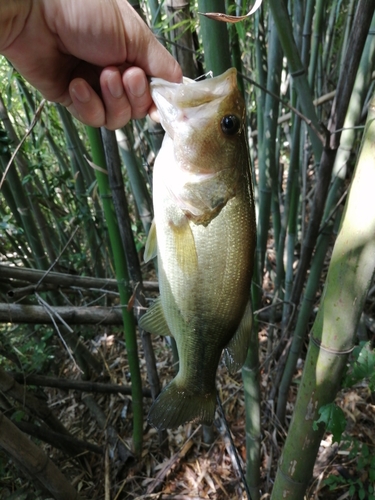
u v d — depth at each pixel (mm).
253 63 734
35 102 720
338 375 287
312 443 316
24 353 699
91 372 782
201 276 267
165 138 265
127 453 632
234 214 262
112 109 267
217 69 281
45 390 791
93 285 602
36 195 678
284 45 340
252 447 508
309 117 368
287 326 574
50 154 951
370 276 250
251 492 546
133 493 596
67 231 936
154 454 637
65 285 579
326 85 761
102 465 641
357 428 582
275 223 646
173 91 249
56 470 474
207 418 305
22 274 536
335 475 541
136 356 546
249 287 281
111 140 387
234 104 249
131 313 506
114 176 407
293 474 337
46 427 596
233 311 279
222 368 734
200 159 252
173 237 266
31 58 258
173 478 602
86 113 267
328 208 461
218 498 568
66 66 274
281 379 619
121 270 474
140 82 255
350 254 246
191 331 282
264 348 746
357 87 401
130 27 250
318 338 284
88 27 242
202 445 631
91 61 257
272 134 487
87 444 634
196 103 247
